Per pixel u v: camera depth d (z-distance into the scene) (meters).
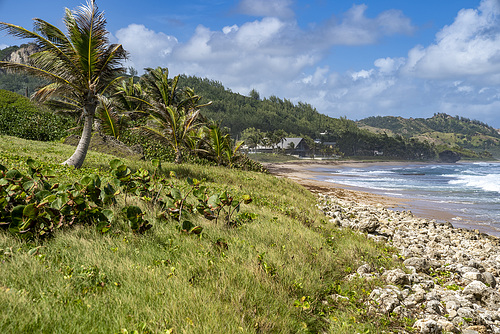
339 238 9.30
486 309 5.58
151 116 22.89
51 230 5.27
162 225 6.52
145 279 4.25
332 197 23.95
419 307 5.22
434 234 13.45
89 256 4.67
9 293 3.44
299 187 23.64
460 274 7.45
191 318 3.54
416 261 7.58
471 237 13.38
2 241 4.73
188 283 4.26
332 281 5.72
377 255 7.89
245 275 4.75
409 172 85.69
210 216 7.41
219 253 5.60
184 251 5.43
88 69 14.45
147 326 3.26
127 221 6.24
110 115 24.58
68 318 3.25
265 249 6.18
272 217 9.65
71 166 12.52
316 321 4.32
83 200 5.71
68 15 13.43
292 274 5.26
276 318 3.89
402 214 18.41
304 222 10.44
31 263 4.23
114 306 3.60
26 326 3.04
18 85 179.12
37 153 17.25
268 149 163.50
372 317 4.59
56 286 3.85
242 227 7.56
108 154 22.28
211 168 21.84
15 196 5.43
